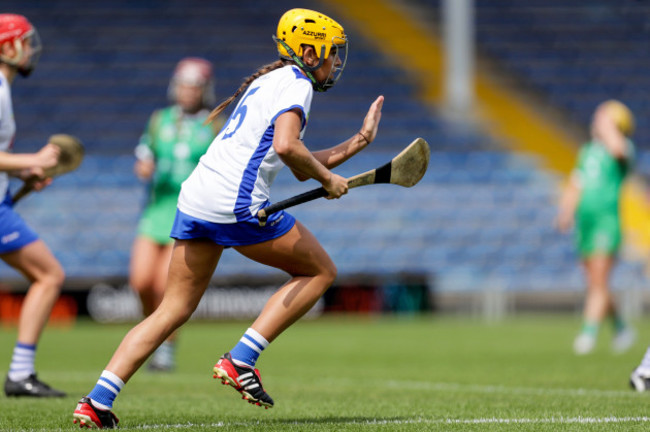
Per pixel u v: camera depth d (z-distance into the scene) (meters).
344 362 34.69
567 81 96.25
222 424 17.03
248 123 15.89
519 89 94.88
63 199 78.25
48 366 33.12
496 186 82.44
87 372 30.66
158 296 29.98
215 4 104.62
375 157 83.81
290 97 15.49
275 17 103.06
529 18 104.75
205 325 59.62
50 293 22.66
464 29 87.75
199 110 30.41
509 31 102.81
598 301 39.44
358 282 64.50
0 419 18.09
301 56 16.36
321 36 16.30
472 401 21.42
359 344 44.19
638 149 87.31
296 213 78.62
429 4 107.81
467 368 31.89
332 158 17.09
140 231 30.19
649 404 20.42
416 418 18.12
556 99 93.44
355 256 75.00
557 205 80.56
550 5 106.50
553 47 100.88
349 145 17.20
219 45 97.69
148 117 88.62
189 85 29.97
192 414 19.09
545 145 87.00
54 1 104.38
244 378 15.95
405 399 22.09
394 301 65.31
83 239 74.69
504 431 15.95
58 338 48.78
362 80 94.88
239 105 16.42
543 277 73.75
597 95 94.44
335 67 16.75
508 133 88.19
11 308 60.16
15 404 20.86
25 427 16.94
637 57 100.19
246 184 15.76
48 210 77.25
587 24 104.19
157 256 29.97
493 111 91.00
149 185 30.42
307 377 28.83
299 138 15.62
